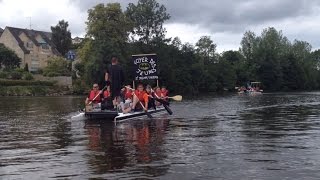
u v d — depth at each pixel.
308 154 8.08
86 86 65.94
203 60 85.12
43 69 76.56
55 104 31.50
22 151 8.80
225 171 6.63
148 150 8.62
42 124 14.84
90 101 17.17
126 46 63.84
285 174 6.41
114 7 62.84
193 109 23.25
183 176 6.32
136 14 67.00
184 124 14.30
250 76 91.25
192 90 72.81
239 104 29.61
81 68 67.88
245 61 95.25
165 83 67.75
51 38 113.75
